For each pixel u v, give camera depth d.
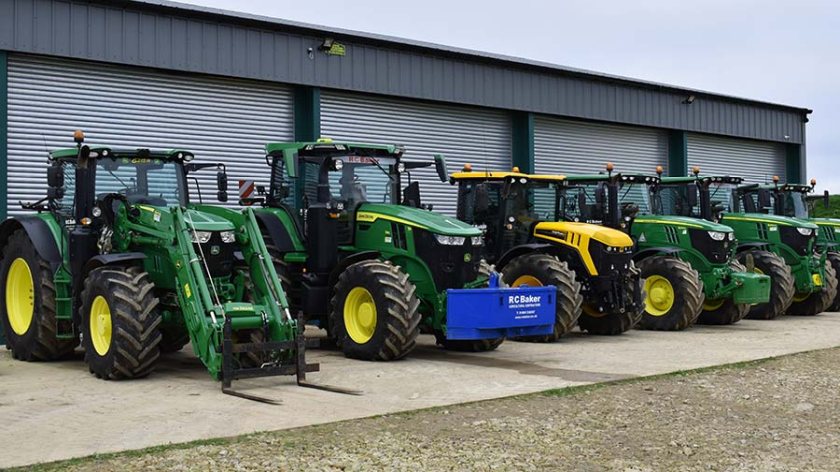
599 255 13.76
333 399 8.65
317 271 12.07
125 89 14.95
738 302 15.48
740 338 13.95
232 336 9.95
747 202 19.39
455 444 6.94
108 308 9.84
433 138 19.09
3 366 10.90
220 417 7.79
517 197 14.49
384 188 12.42
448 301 11.05
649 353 12.06
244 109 16.33
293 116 17.02
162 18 15.05
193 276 9.52
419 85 18.42
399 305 10.99
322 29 17.03
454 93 19.02
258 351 9.22
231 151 16.14
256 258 10.05
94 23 14.36
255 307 9.68
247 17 15.95
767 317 17.31
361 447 6.79
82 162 10.47
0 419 7.74
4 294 11.68
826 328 15.63
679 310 14.91
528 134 20.45
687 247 15.77
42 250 10.80
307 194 12.23
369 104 18.02
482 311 10.95
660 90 23.36
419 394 8.92
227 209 10.67
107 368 9.66
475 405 8.36
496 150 20.28
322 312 12.03
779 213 20.03
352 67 17.39
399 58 18.11
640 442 7.14
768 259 17.27
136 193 10.93
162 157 11.07
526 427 7.51
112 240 10.51
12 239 11.61
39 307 10.94
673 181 17.11
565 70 20.92
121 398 8.70
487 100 19.61
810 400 8.84
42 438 7.03
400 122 18.52
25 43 13.70
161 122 15.32
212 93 15.94
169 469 6.17
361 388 9.26
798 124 27.73
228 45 15.79
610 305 13.77
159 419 7.71
